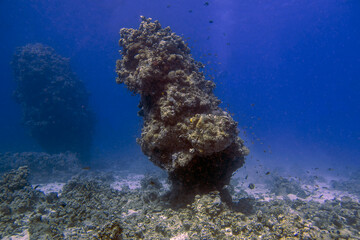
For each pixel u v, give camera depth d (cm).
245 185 2222
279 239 700
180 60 1045
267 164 3891
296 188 1892
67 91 2831
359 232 983
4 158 2380
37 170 2214
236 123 849
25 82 2645
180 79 975
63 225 838
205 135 754
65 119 2764
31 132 2734
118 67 1203
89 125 3177
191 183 943
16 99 2838
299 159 5100
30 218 862
